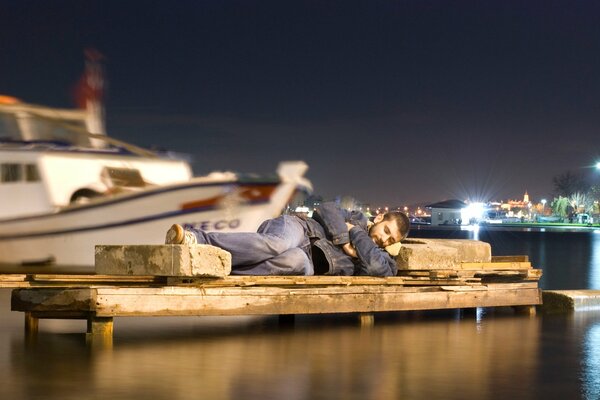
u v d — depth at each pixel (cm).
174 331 902
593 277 2336
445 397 575
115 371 644
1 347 759
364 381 626
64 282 854
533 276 1183
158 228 1627
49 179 1582
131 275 846
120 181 1609
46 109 1603
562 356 773
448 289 1062
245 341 831
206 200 1636
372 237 1036
